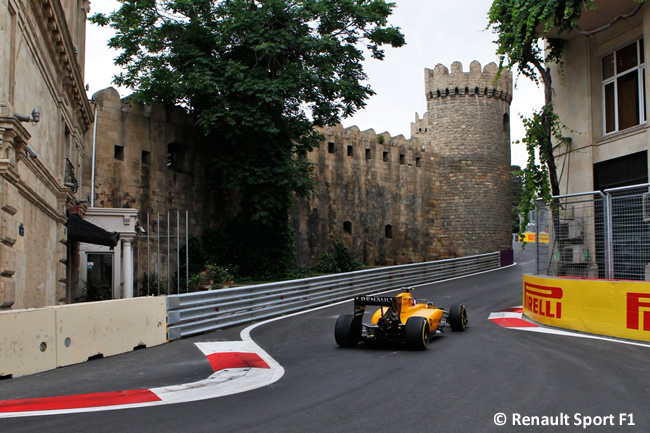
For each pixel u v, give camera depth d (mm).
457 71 44750
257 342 12258
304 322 15812
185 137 29078
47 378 8562
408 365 9039
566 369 8523
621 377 7957
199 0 25219
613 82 16188
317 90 27031
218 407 6652
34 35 11945
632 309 11383
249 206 28750
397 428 5711
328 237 37094
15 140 10016
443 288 24953
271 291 17547
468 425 5793
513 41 16234
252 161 27344
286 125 27125
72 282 20906
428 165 44094
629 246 12031
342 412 6340
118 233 19656
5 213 9836
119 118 26297
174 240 27938
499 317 15398
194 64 25703
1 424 5988
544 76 16766
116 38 26125
